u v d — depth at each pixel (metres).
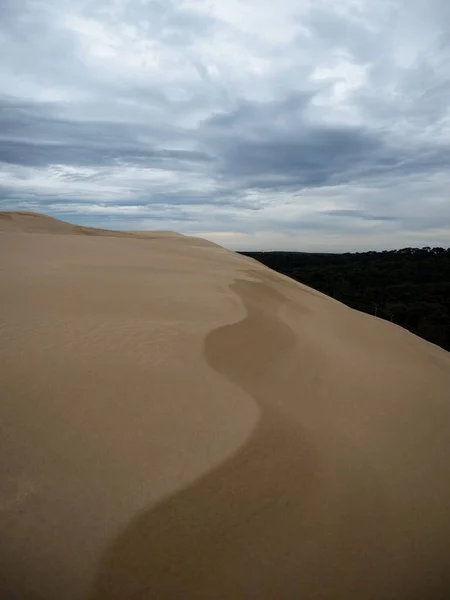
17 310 4.41
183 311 5.23
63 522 2.05
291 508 2.55
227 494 2.43
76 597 1.83
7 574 1.84
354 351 6.15
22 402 2.76
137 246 11.98
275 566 2.22
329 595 2.20
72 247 10.19
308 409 3.79
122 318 4.58
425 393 5.03
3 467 2.26
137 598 1.91
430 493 3.12
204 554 2.14
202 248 14.76
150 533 2.11
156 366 3.53
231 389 3.46
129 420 2.78
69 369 3.26
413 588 2.37
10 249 8.95
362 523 2.66
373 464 3.27
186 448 2.64
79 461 2.38
